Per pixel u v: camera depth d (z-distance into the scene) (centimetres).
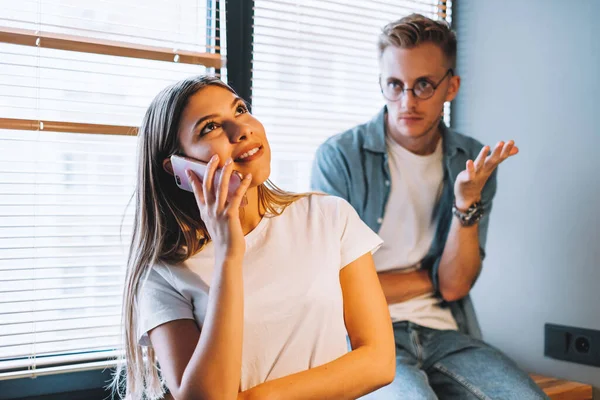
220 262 119
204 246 134
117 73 188
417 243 201
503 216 235
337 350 132
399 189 200
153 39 189
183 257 132
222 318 117
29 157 179
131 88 191
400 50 187
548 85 221
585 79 212
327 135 223
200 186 124
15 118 173
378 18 229
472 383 174
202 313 127
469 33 245
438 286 197
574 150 215
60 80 182
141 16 190
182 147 130
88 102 184
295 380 124
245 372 127
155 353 139
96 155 187
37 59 179
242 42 205
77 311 184
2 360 178
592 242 210
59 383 185
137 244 137
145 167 136
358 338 136
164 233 135
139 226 137
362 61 229
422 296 200
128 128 188
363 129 204
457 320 201
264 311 128
